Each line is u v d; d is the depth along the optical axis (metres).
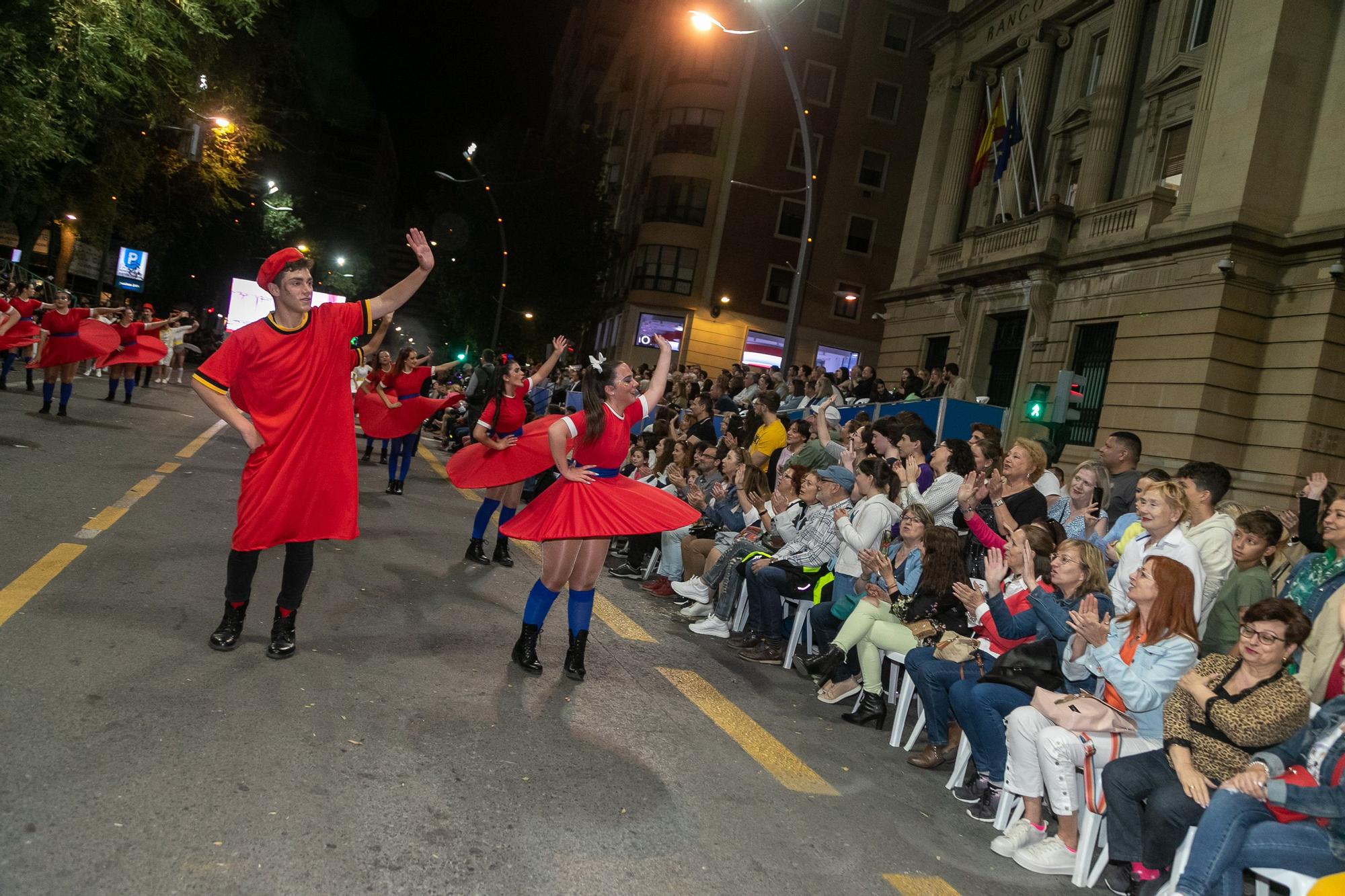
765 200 38.06
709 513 9.08
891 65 38.28
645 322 38.78
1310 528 6.03
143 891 2.81
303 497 4.78
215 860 3.04
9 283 18.53
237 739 3.90
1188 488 6.01
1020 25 23.30
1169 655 4.46
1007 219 23.06
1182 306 16.42
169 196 27.59
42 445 9.78
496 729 4.56
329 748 3.98
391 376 10.71
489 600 7.02
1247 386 15.77
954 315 23.41
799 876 3.72
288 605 4.96
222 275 45.69
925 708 5.48
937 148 25.94
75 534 6.52
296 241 50.94
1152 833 4.11
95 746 3.61
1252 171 15.58
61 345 12.36
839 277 38.28
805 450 9.47
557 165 41.16
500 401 8.49
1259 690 3.90
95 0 15.16
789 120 37.94
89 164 21.89
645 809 4.02
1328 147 15.52
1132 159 19.62
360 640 5.53
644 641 6.96
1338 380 14.90
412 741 4.22
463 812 3.67
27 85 15.12
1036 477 6.99
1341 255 14.77
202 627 5.15
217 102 23.56
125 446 10.75
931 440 8.30
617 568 9.77
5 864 2.80
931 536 6.08
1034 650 4.98
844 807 4.55
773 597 7.23
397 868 3.19
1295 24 15.70
